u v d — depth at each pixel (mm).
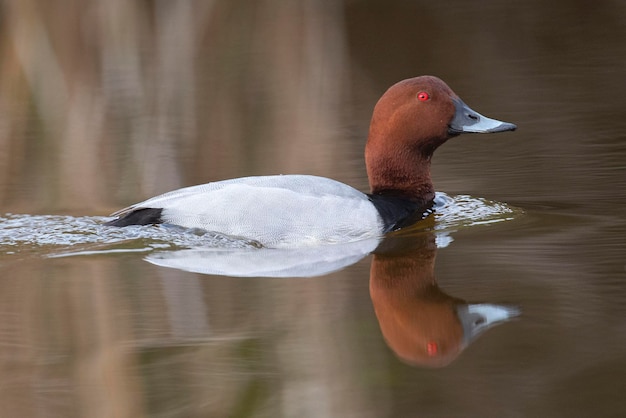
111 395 7016
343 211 10539
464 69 19938
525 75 19281
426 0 23453
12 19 17438
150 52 19422
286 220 10344
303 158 14312
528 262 9523
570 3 23516
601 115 16125
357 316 8352
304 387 7031
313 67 19219
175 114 17172
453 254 9930
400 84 11703
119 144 15461
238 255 10203
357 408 6703
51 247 10328
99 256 10141
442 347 7688
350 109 17344
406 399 6781
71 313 8477
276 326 8141
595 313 8141
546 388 6816
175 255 10172
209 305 8664
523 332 7809
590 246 9922
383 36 21875
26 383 7254
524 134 15305
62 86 17797
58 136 16078
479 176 13172
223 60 20516
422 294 8797
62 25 17891
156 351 7719
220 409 6789
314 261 9961
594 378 6926
